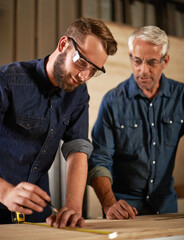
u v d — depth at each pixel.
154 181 1.66
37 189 0.90
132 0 2.87
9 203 0.90
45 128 1.25
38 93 1.23
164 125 1.71
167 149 1.70
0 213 1.24
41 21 2.44
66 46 1.14
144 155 1.67
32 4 2.43
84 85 1.39
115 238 0.76
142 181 1.67
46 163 1.30
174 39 2.84
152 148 1.67
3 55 2.31
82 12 2.59
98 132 1.68
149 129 1.69
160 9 2.99
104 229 0.88
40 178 1.33
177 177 2.66
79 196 1.12
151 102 1.70
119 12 2.79
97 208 2.30
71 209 0.99
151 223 1.04
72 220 0.93
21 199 0.88
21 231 0.84
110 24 2.57
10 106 1.18
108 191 1.45
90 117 2.40
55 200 2.10
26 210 0.89
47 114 1.25
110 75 2.50
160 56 1.58
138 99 1.71
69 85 1.16
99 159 1.59
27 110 1.21
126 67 2.58
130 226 0.95
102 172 1.51
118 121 1.69
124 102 1.71
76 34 1.13
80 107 1.36
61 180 2.13
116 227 0.93
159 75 1.64
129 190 1.69
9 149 1.22
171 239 0.85
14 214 1.21
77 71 1.12
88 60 1.10
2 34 2.32
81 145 1.26
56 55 1.20
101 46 1.11
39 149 1.25
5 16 2.34
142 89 1.71
